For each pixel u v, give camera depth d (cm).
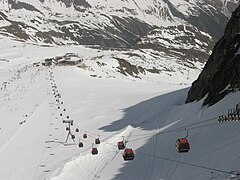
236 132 3017
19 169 3538
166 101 6569
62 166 3425
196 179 2431
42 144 4469
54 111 6750
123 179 2969
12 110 6925
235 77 3934
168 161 3122
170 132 4094
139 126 4916
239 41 4181
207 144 3180
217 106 3966
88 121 5797
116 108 6719
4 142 4628
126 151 3275
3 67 16100
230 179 2178
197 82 5122
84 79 11656
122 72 15162
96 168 3378
